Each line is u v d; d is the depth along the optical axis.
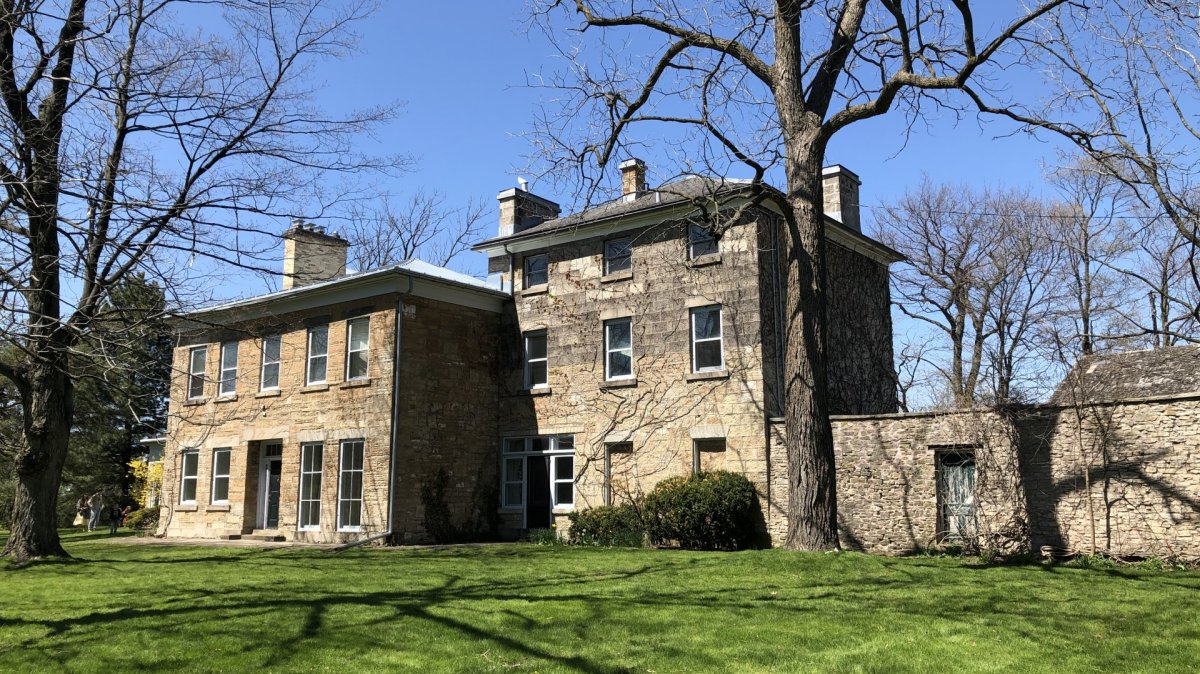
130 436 38.62
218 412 26.23
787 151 16.58
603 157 17.28
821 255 16.23
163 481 27.61
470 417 23.58
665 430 21.42
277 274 11.26
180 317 12.61
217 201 10.84
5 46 13.27
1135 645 8.41
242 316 26.20
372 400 22.06
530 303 24.52
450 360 23.25
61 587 12.77
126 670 7.80
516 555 17.62
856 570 13.53
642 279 22.47
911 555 17.36
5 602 11.33
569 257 23.98
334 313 23.58
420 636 8.96
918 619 9.70
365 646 8.56
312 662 8.02
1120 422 15.51
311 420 23.52
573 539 21.19
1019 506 15.93
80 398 33.62
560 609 10.38
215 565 15.97
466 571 14.45
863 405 23.50
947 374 33.28
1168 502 14.82
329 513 22.47
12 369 16.78
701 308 21.50
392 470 21.25
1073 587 12.06
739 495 19.22
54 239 13.45
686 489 19.41
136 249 10.82
